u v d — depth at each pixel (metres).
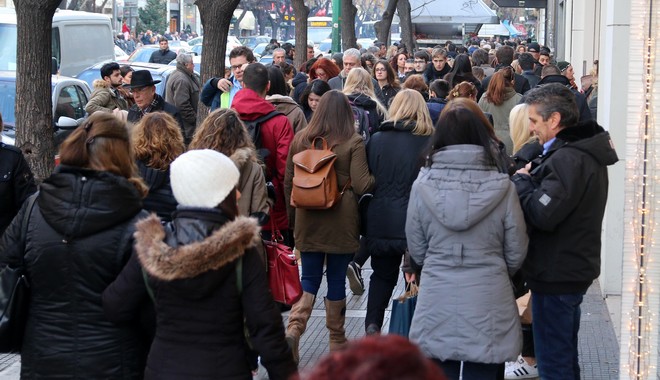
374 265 7.39
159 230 4.26
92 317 4.63
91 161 4.66
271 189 7.27
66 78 13.30
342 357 1.93
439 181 5.28
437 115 9.32
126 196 4.61
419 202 5.39
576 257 5.47
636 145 5.13
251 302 4.24
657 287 5.18
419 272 5.99
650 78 5.07
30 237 4.69
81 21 21.91
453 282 5.27
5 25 18.03
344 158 7.11
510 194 5.26
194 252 4.09
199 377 4.24
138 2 76.81
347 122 7.18
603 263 9.29
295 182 7.06
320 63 11.68
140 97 9.23
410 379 1.89
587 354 7.63
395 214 7.08
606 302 9.14
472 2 35.06
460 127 5.33
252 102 7.68
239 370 4.31
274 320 4.27
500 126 11.16
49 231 4.64
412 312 6.52
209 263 4.12
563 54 30.95
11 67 17.55
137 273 4.42
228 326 4.27
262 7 86.69
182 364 4.26
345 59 11.76
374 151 7.13
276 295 6.41
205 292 4.20
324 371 1.92
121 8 70.88
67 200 4.59
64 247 4.60
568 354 5.61
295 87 13.16
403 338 2.03
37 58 10.35
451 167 5.28
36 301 4.70
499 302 5.27
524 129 6.75
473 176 5.24
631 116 5.13
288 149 7.67
